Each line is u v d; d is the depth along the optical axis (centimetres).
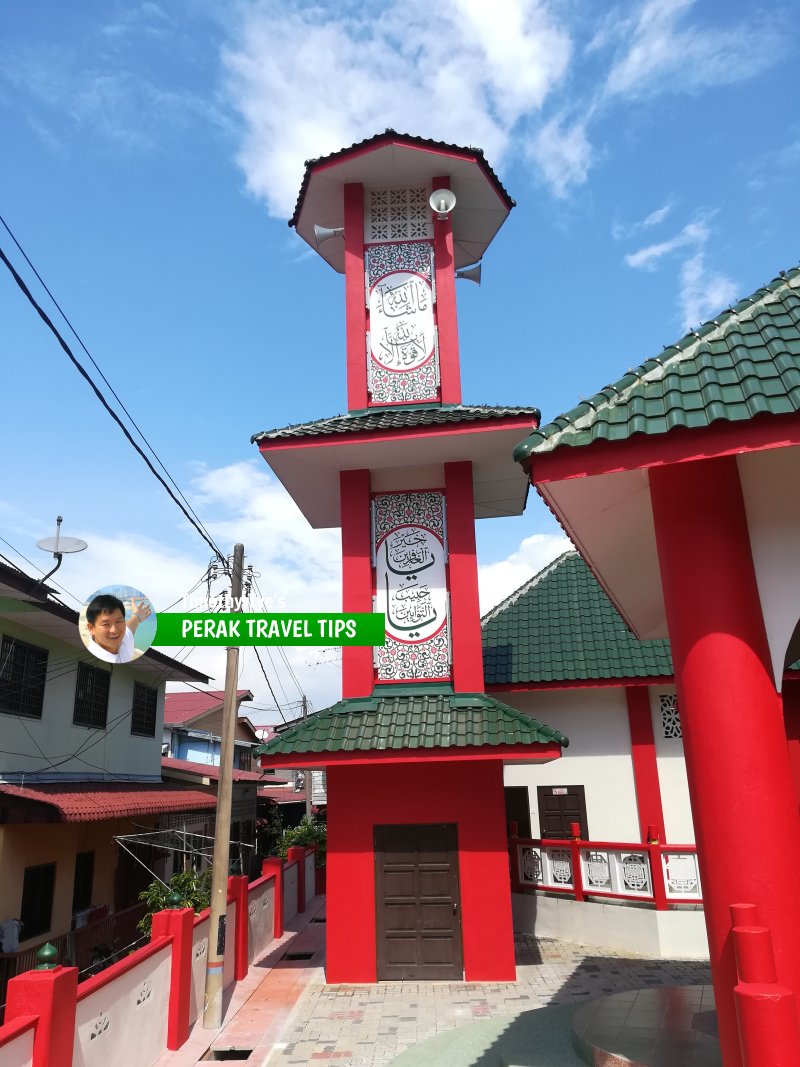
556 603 1524
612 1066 600
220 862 962
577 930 1203
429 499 1190
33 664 1429
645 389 482
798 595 471
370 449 1119
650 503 577
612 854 1186
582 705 1398
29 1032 518
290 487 1261
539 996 924
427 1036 803
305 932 1421
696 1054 591
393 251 1321
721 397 445
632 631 943
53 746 1478
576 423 475
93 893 1593
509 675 1363
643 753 1338
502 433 1076
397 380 1249
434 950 1017
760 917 411
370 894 1038
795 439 423
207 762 3014
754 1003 367
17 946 1227
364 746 991
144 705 1970
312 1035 820
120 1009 682
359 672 1112
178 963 820
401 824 1055
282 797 3422
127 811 1416
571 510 575
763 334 492
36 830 1350
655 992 783
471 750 979
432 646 1127
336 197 1367
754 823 425
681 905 1106
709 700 452
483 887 1024
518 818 1391
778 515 491
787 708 1064
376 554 1177
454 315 1266
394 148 1259
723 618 461
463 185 1337
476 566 1139
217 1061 776
